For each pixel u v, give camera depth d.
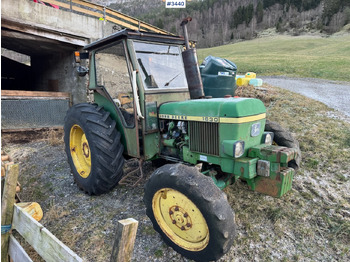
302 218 2.94
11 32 6.95
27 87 12.37
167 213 2.53
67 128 3.96
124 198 3.59
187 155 2.99
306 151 4.32
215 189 2.22
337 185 3.43
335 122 5.53
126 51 3.08
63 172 4.65
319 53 31.05
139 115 3.06
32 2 7.02
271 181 2.58
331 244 2.60
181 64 3.60
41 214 2.16
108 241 2.85
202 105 2.76
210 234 2.16
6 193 2.02
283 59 23.69
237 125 2.52
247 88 8.67
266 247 2.61
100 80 3.74
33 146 6.16
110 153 3.39
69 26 7.79
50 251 1.63
